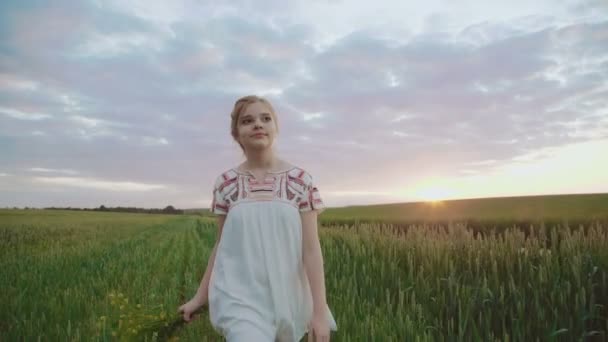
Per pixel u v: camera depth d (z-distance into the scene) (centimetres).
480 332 352
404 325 322
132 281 690
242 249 214
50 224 2617
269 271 209
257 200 220
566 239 536
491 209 2645
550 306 372
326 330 207
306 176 225
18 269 780
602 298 397
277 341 214
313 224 222
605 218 1262
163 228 2995
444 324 383
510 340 350
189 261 998
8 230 2033
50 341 363
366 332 306
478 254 532
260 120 223
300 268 223
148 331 283
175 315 284
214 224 2919
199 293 257
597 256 479
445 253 560
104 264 873
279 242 214
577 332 346
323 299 214
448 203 3778
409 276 487
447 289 443
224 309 207
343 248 675
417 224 1930
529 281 445
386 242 732
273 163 230
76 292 534
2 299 492
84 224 2898
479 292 401
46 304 479
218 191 234
